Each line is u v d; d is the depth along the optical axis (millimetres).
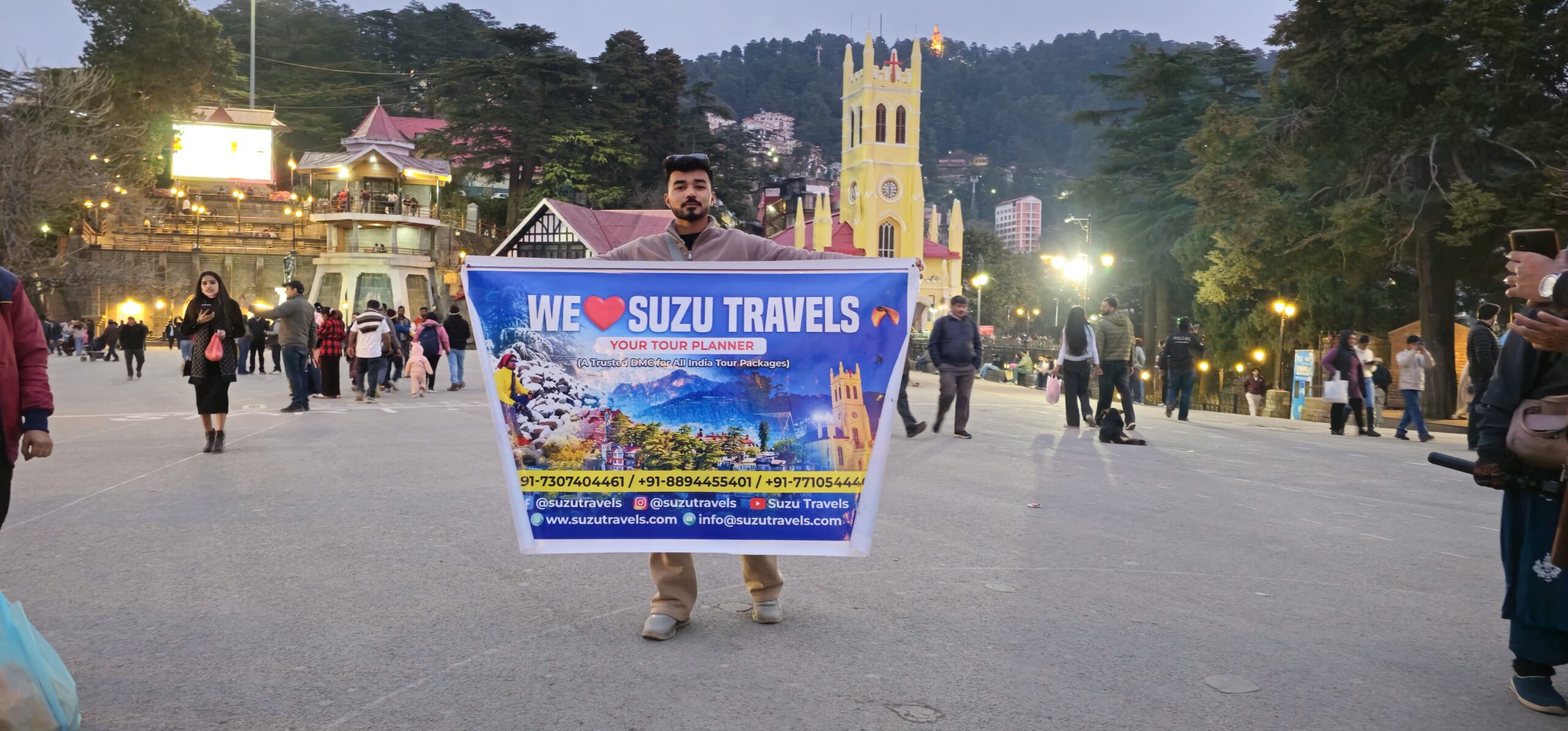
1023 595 5469
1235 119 31578
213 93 92625
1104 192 57438
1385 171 30484
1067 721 3719
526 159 68938
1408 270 36875
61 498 8141
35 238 44562
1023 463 11023
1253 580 5898
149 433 13266
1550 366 3809
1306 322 44156
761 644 4570
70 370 32656
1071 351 15555
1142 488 9438
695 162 4656
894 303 4508
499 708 3781
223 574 5730
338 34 125625
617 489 4535
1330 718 3797
